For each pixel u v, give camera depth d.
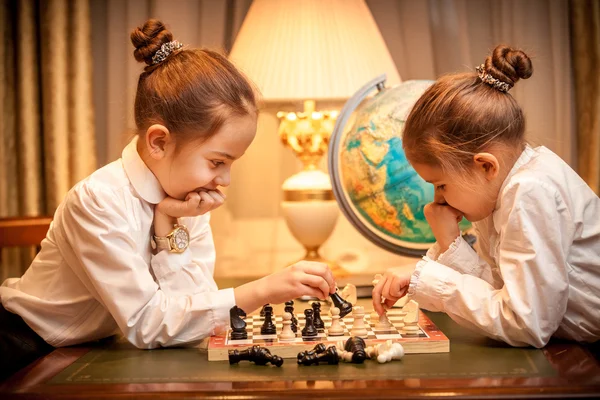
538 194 1.23
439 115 1.30
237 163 2.45
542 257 1.21
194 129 1.27
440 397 0.94
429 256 1.48
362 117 1.71
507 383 0.99
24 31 2.27
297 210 1.87
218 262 2.45
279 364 1.11
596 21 2.28
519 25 2.32
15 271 2.37
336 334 1.26
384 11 2.41
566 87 2.31
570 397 0.94
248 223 2.46
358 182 1.70
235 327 1.23
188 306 1.26
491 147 1.30
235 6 2.36
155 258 1.36
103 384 1.03
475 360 1.13
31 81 2.29
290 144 1.94
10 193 2.32
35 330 1.34
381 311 1.33
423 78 2.42
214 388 1.00
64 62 2.29
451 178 1.31
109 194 1.28
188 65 1.31
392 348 1.14
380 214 1.70
